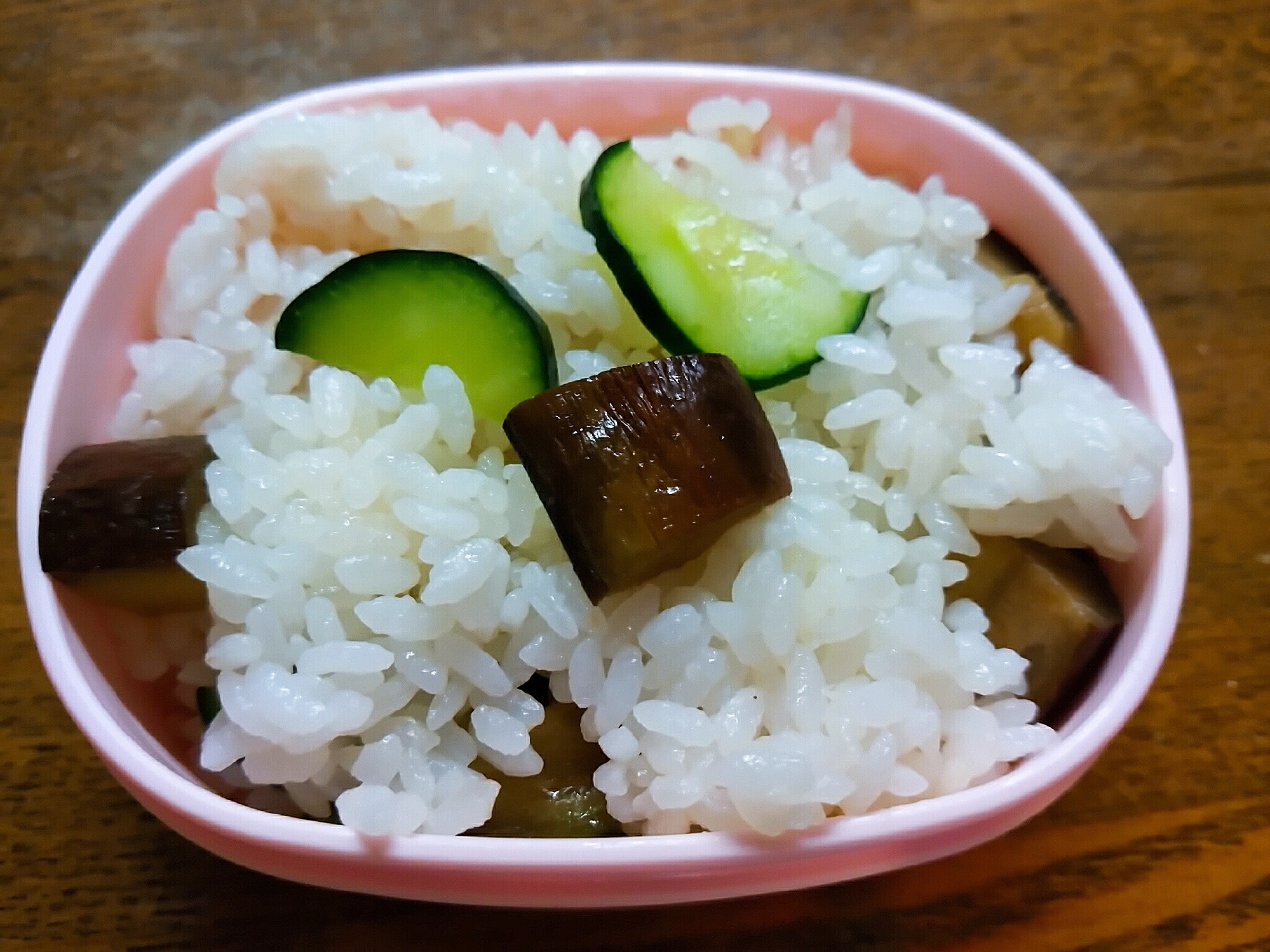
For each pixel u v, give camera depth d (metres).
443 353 0.13
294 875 0.11
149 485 0.12
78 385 0.13
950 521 0.13
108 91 0.17
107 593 0.12
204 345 0.14
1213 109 0.18
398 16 0.18
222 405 0.14
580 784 0.12
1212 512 0.15
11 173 0.17
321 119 0.14
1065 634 0.12
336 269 0.13
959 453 0.13
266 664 0.12
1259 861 0.14
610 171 0.13
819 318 0.13
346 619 0.12
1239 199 0.17
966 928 0.13
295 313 0.13
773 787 0.11
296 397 0.13
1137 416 0.13
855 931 0.13
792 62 0.18
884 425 0.13
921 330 0.14
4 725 0.14
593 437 0.11
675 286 0.13
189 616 0.13
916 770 0.12
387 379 0.13
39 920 0.13
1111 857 0.14
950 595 0.14
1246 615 0.15
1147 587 0.13
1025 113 0.18
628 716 0.12
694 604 0.12
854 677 0.12
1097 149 0.17
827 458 0.13
